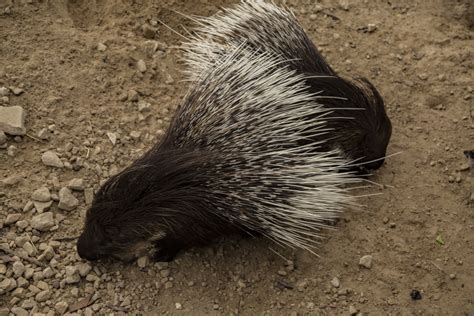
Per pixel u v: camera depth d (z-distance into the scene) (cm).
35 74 363
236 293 308
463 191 363
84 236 298
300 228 321
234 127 307
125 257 308
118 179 298
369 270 324
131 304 296
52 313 288
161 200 295
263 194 303
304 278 316
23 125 339
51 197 319
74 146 342
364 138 344
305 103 324
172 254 313
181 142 314
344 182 331
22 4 391
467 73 421
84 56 379
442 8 463
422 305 316
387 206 349
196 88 326
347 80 372
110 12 411
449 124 393
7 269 296
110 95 368
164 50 399
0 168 326
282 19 368
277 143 309
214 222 306
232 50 358
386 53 426
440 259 333
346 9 449
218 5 435
